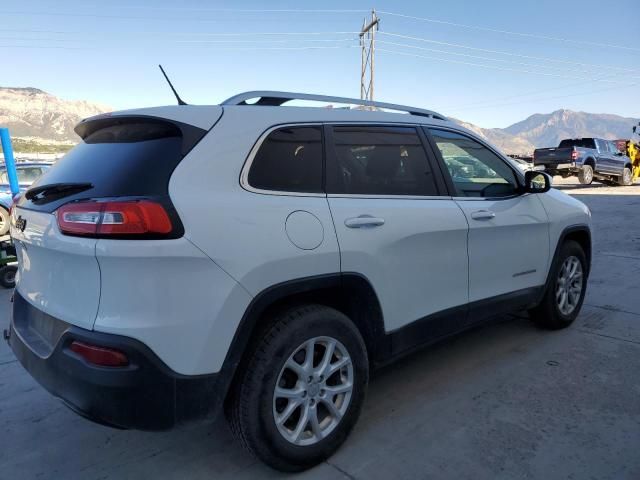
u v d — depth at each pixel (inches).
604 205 573.9
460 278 136.0
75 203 89.0
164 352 85.1
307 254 100.3
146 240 83.5
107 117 106.3
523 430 118.3
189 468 108.4
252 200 96.6
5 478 106.0
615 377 144.9
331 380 109.8
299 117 111.2
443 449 111.6
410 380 145.3
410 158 131.1
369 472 104.5
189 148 93.5
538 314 180.4
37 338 101.3
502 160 162.1
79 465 110.4
